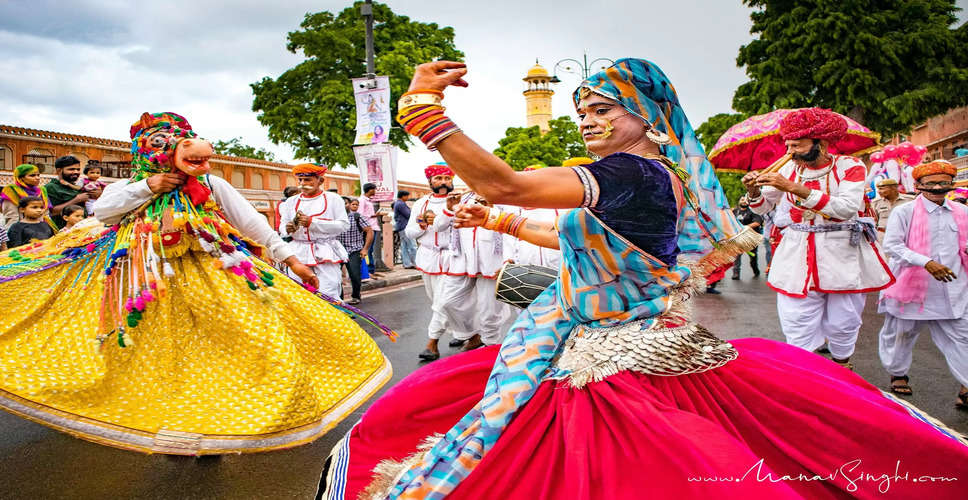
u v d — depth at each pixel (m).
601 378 1.80
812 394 1.79
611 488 1.61
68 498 3.23
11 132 18.41
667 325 1.89
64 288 3.71
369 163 15.36
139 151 3.71
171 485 3.37
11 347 3.49
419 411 2.11
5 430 4.17
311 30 29.95
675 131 2.07
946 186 4.62
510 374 1.89
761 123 5.45
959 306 4.56
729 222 2.08
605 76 1.99
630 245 1.82
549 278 2.42
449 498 1.76
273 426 3.37
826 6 24.89
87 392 3.41
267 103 30.03
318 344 3.86
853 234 4.51
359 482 2.05
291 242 7.51
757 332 7.57
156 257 3.56
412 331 8.02
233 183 24.33
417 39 31.80
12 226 6.93
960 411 4.58
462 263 6.30
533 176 1.69
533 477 1.74
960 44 24.92
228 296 3.65
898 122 24.91
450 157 1.66
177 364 3.58
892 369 4.97
